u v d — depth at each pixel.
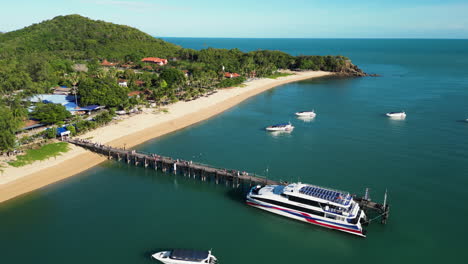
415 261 48.53
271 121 124.00
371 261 48.88
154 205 63.97
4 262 47.44
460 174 75.69
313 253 50.78
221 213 61.62
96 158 85.69
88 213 60.47
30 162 77.50
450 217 58.78
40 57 174.25
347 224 54.53
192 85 174.88
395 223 57.47
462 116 126.69
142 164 84.12
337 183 72.00
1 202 63.38
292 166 81.50
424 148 93.12
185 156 87.88
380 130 111.19
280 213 60.69
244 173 72.94
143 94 140.25
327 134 107.56
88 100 114.06
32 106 113.06
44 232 54.56
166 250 50.38
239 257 49.47
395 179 73.69
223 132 109.75
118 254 49.41
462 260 48.38
